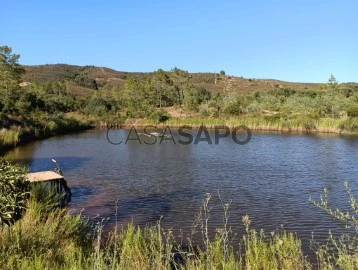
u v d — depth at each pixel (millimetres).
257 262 9664
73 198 19938
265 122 67875
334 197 19953
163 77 107625
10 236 9227
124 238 11570
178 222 15805
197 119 75438
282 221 15891
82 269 7859
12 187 7941
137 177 25859
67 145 45938
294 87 163375
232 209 17797
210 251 9664
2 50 66375
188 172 27703
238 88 157250
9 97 65312
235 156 35938
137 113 85562
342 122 60031
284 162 32125
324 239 13609
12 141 44344
